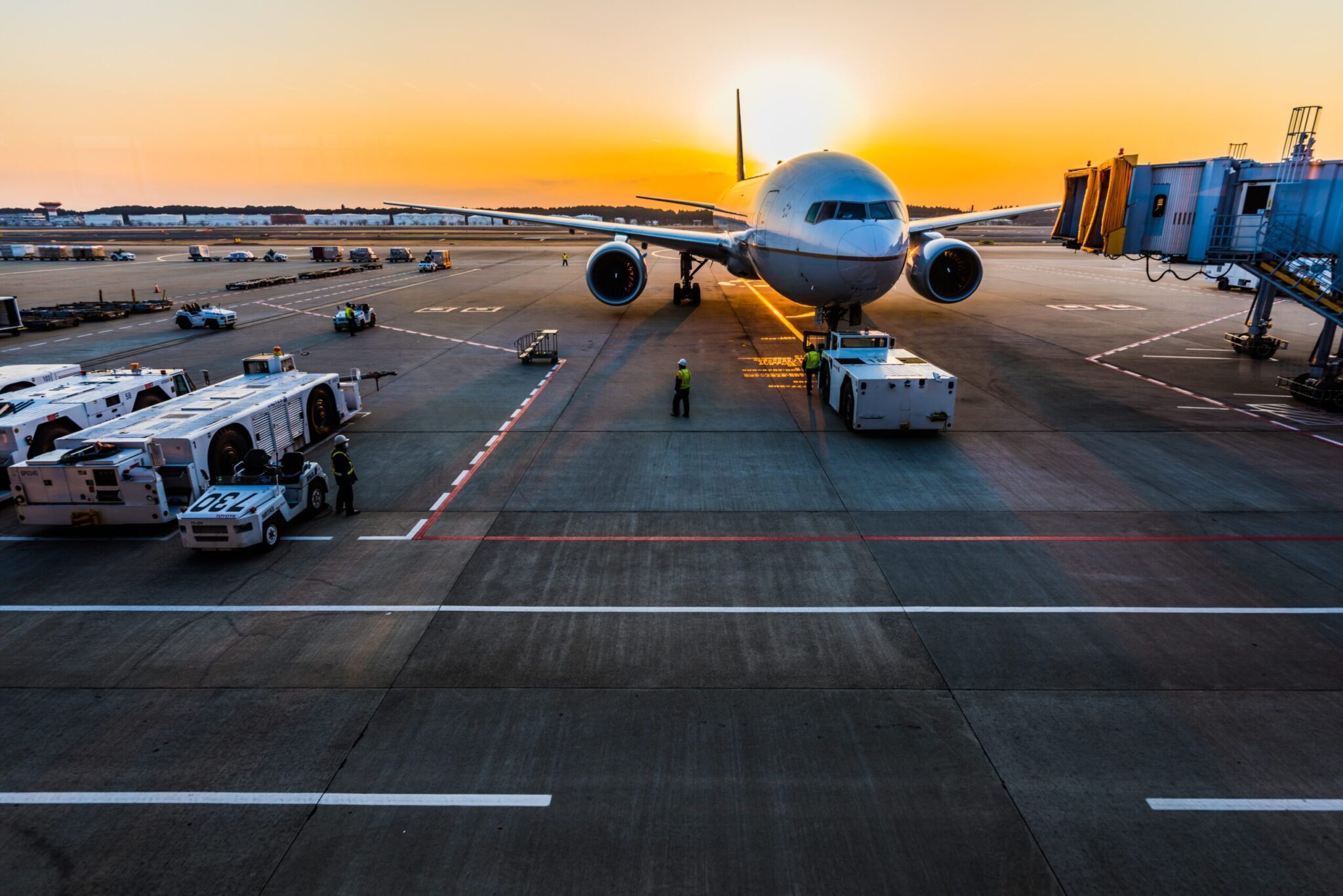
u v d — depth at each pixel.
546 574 11.79
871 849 6.56
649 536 13.17
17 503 13.20
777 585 11.38
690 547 12.71
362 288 53.91
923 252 32.50
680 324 36.22
